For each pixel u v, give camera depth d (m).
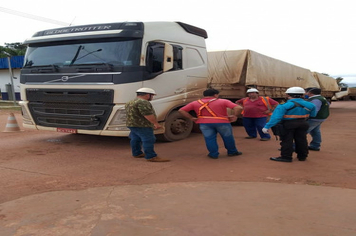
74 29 7.66
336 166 5.87
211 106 6.46
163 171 5.61
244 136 9.84
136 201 4.08
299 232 3.17
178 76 8.27
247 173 5.43
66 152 7.24
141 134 6.17
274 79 14.16
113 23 7.35
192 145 8.09
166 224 3.38
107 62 7.15
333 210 3.72
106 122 7.16
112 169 5.76
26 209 3.83
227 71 12.14
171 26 8.21
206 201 4.07
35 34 8.24
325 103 6.87
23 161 6.34
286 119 6.13
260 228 3.27
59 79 7.53
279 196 4.23
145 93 6.14
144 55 7.27
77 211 3.76
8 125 10.45
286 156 6.21
